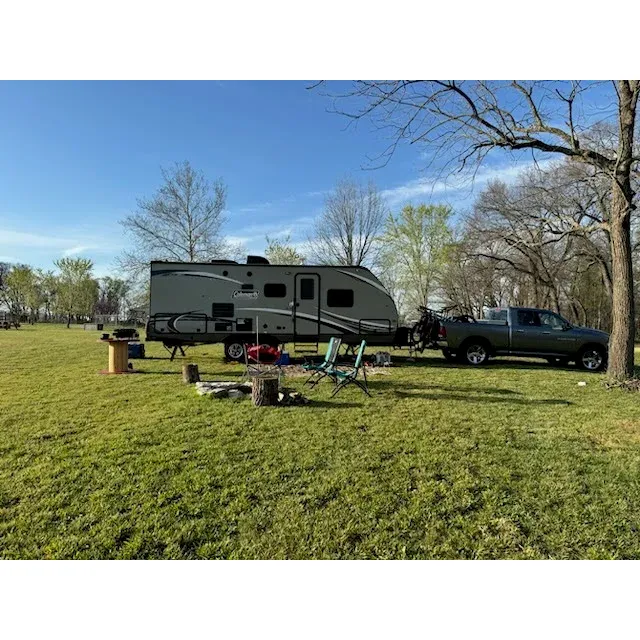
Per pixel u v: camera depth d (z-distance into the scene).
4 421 5.27
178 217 26.83
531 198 18.72
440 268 30.92
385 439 4.58
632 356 8.11
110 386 7.75
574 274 27.73
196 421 5.24
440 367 10.76
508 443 4.50
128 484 3.37
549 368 10.88
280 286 11.21
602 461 3.98
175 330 10.98
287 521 2.85
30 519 2.84
